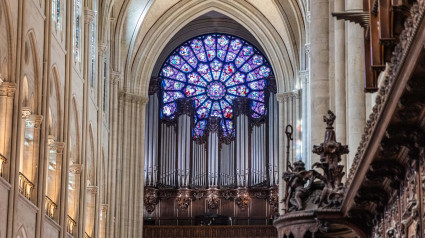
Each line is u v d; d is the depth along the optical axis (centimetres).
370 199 1399
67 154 3067
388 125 1077
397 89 984
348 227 1591
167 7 4659
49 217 2831
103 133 4069
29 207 2548
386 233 1366
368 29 1221
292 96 4697
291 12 4503
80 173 3369
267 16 4716
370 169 1251
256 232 4744
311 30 2689
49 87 2764
